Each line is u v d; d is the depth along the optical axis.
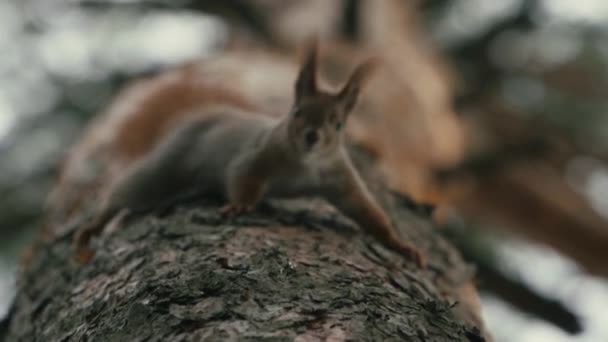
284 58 9.37
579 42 11.37
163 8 10.37
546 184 11.37
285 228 4.20
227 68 7.88
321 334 2.93
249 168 4.64
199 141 5.09
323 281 3.41
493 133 11.23
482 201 11.27
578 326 9.42
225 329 2.93
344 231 4.38
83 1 10.22
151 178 5.02
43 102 10.03
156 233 4.18
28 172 9.87
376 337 3.00
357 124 7.05
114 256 4.12
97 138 7.04
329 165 4.66
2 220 9.67
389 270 3.91
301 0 10.25
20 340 4.28
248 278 3.30
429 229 5.39
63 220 6.08
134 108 7.26
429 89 9.49
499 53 11.50
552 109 11.59
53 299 4.35
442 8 11.74
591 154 11.55
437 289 4.25
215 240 3.89
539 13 11.12
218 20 10.58
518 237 11.51
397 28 10.11
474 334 3.40
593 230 11.23
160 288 3.24
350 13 9.55
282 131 4.68
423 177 8.90
